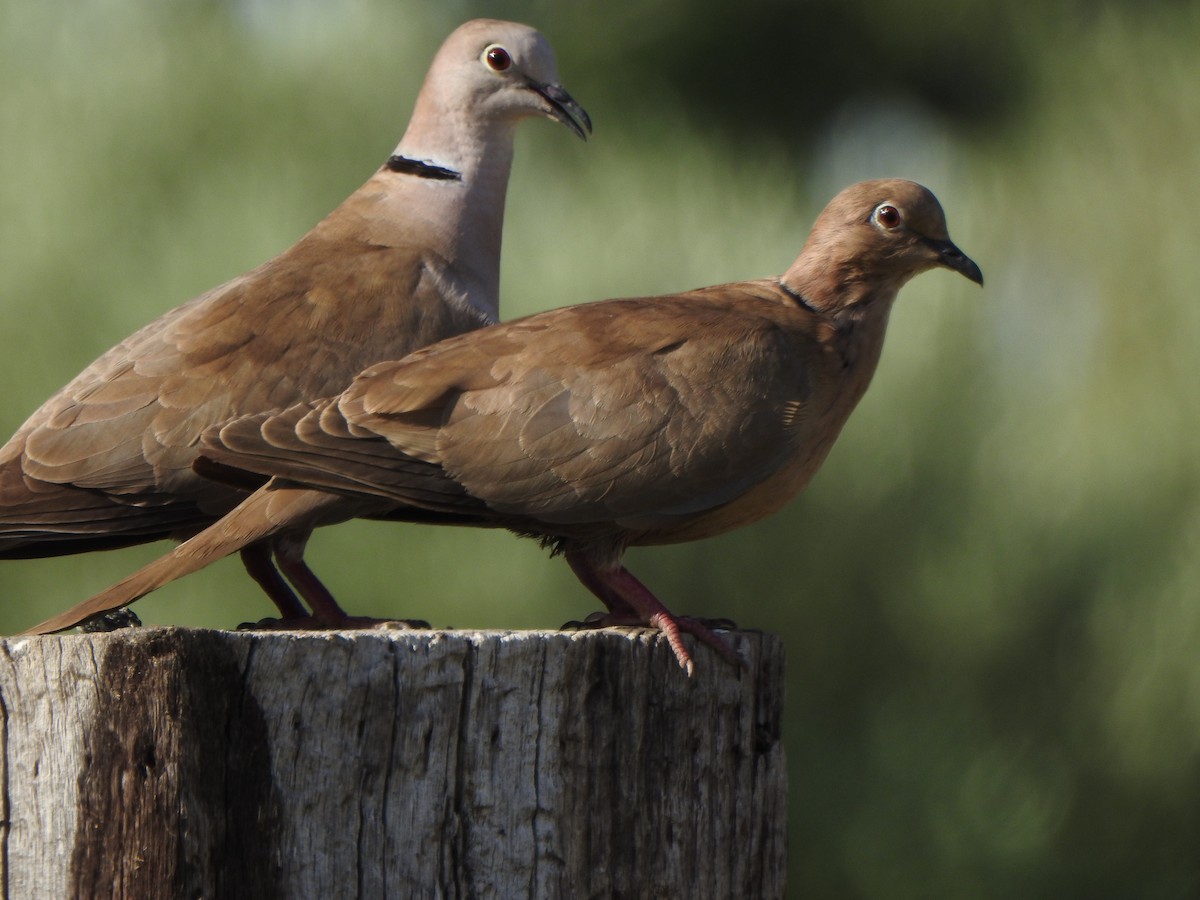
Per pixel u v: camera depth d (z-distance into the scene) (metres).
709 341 6.92
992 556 14.65
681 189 14.44
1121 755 15.79
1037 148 21.11
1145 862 15.88
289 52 15.02
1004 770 15.06
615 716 5.64
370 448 6.57
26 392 13.04
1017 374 16.14
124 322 12.97
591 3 22.84
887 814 14.90
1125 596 15.46
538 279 12.96
